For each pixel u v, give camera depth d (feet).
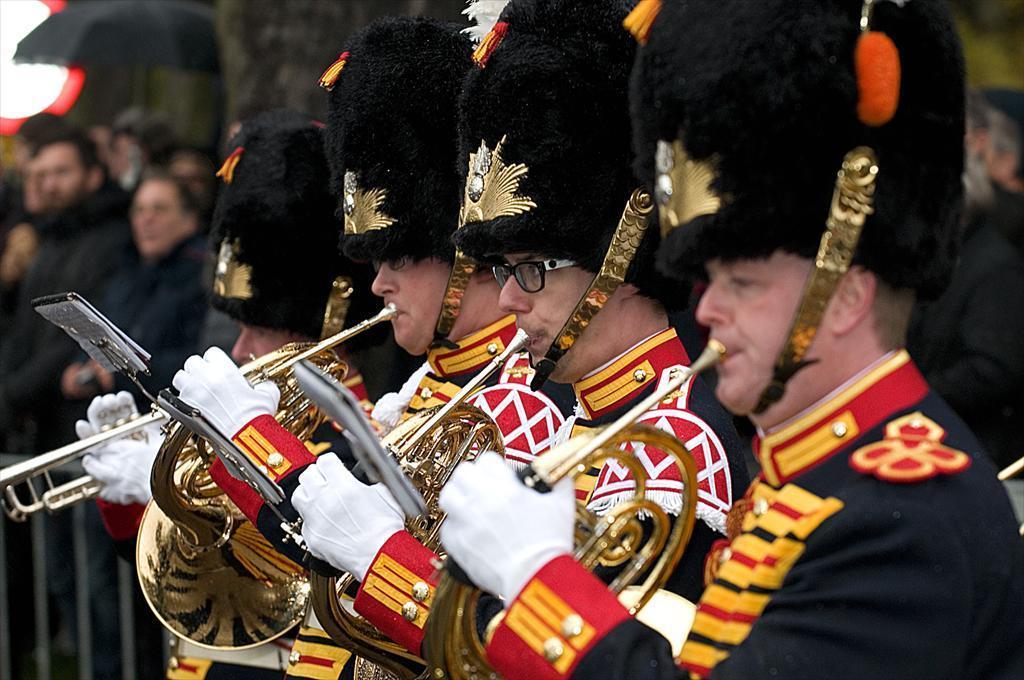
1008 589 23.26
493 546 24.14
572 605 23.79
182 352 63.46
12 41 102.22
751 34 23.76
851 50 23.63
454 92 37.86
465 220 33.37
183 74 103.04
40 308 34.37
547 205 32.19
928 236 24.18
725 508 29.78
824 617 22.58
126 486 45.24
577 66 32.35
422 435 32.81
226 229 43.52
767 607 23.29
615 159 32.19
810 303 23.72
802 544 23.66
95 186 71.82
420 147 37.78
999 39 111.75
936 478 23.12
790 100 23.49
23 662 75.25
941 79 24.32
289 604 39.99
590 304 32.35
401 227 37.70
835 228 23.54
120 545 46.55
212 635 40.01
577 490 32.99
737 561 24.40
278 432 35.45
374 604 30.89
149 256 64.44
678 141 24.48
